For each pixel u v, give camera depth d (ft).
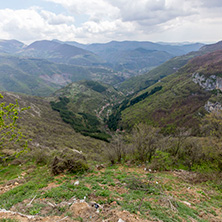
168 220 19.25
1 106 23.59
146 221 17.84
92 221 17.01
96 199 23.61
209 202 30.86
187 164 52.85
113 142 56.08
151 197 27.12
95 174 38.96
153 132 54.44
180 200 28.96
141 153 51.60
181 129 67.15
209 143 52.60
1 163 48.49
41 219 17.03
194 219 22.04
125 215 17.95
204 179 43.14
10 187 33.04
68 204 20.98
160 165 48.19
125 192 28.09
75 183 30.17
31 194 25.88
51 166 40.47
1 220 15.71
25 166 48.91
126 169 45.09
